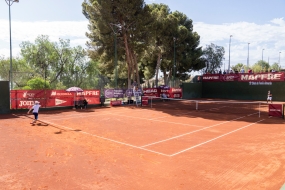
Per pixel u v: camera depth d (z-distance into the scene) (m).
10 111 19.42
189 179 6.34
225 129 13.12
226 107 25.44
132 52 33.31
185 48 43.03
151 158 8.09
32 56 42.19
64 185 5.95
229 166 7.30
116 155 8.41
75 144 9.88
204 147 9.43
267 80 34.31
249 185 5.97
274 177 6.46
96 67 45.12
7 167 7.18
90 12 29.16
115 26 29.39
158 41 41.09
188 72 49.38
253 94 35.72
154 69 48.19
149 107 24.98
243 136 11.38
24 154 8.48
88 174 6.66
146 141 10.44
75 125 14.38
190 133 12.08
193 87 39.44
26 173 6.72
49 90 21.75
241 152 8.74
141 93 28.34
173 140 10.61
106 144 9.93
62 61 43.78
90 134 11.85
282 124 14.79
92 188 5.79
